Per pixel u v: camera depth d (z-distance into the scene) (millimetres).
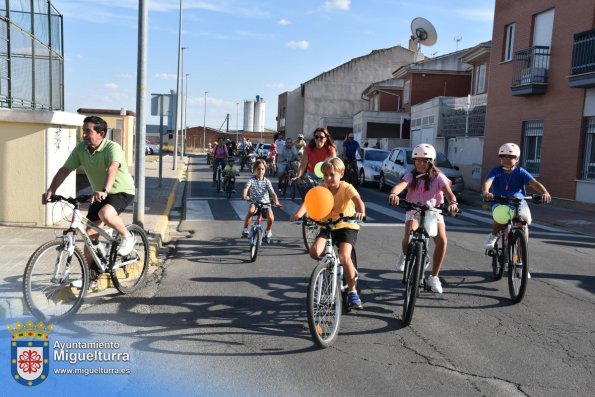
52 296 5223
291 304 6164
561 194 18234
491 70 22922
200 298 6301
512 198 6711
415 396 4000
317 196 4855
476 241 10422
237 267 7891
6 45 9062
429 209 5762
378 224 12242
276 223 12023
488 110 22969
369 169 22812
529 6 20250
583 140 17438
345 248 5285
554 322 5723
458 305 6250
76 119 10133
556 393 4105
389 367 4488
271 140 87688
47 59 10828
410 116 36094
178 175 24391
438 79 36875
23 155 9188
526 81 19891
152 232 9656
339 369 4426
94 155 5785
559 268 8312
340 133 50281
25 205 9258
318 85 57625
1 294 5641
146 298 6242
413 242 5723
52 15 11094
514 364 4609
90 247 5742
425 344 5020
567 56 18062
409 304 5406
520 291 6238
